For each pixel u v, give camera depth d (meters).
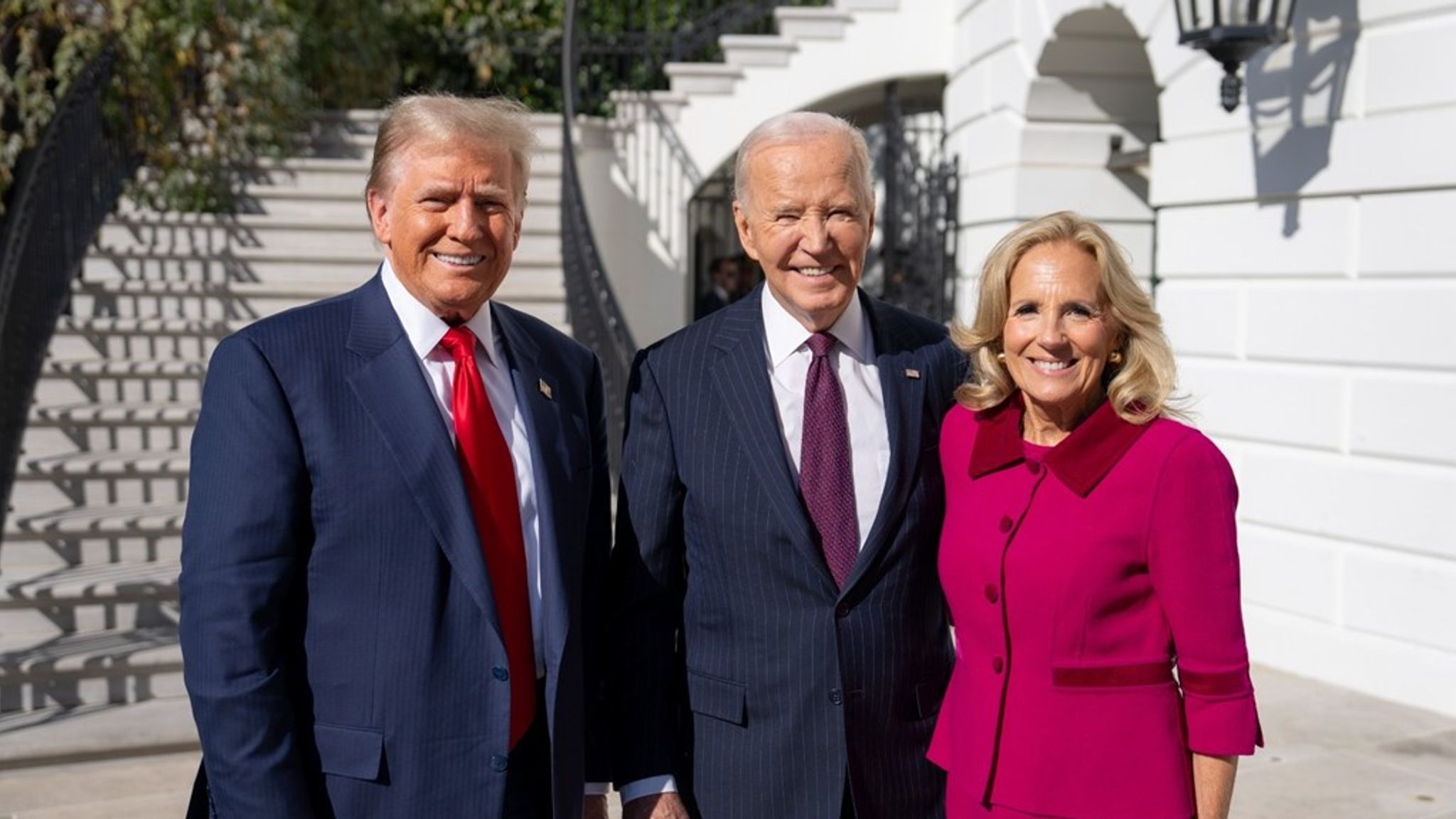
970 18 8.51
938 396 2.46
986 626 2.22
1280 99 5.38
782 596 2.29
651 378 2.46
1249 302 5.62
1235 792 4.18
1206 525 2.07
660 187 9.73
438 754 2.03
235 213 8.22
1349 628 5.21
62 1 7.61
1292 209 5.38
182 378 6.49
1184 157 5.95
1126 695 2.11
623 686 2.44
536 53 11.06
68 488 5.77
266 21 8.22
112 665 4.66
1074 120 7.47
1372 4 4.96
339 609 2.03
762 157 2.29
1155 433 2.13
